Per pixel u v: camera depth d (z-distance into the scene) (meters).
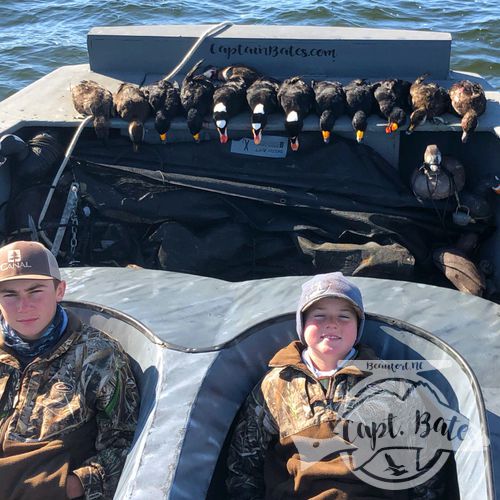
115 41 3.67
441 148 3.28
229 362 1.93
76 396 1.74
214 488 1.79
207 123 3.14
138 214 3.08
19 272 1.69
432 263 3.06
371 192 3.05
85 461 1.73
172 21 8.66
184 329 2.03
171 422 1.74
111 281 2.37
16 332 1.75
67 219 3.04
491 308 2.19
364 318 1.89
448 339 2.00
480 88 3.13
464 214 3.04
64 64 7.32
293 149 3.10
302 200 3.04
